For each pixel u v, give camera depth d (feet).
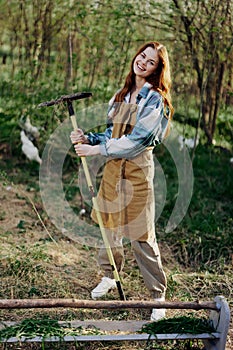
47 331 11.14
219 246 16.94
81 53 21.63
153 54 12.12
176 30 20.02
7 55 22.36
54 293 14.07
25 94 21.33
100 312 13.41
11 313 13.07
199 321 11.66
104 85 20.52
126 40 20.66
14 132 22.22
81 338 11.00
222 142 22.20
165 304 11.06
